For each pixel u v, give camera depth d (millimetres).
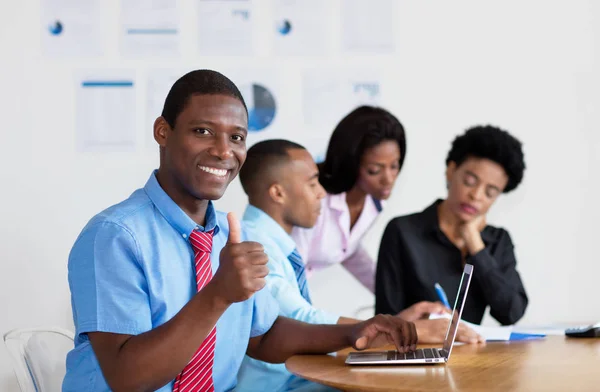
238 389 2074
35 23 3047
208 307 1324
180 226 1546
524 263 3137
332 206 3084
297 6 3139
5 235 2998
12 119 3029
